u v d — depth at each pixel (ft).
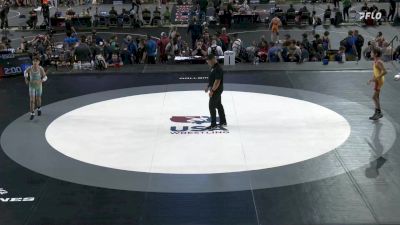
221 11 111.86
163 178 38.04
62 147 44.34
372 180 37.11
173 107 54.95
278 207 33.50
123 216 32.68
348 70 69.26
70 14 112.98
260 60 77.61
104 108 55.06
